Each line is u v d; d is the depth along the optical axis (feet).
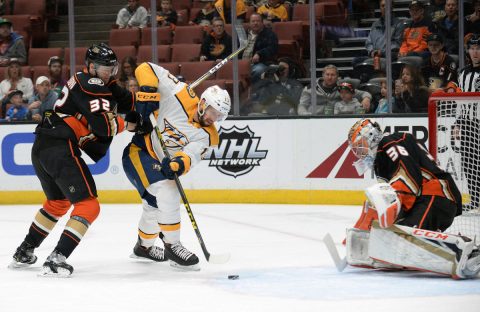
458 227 44.60
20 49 74.08
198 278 35.58
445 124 45.62
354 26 67.10
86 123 36.91
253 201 67.10
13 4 78.79
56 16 78.23
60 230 52.65
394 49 65.16
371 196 33.65
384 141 35.42
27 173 69.62
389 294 31.42
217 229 52.54
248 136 67.00
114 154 68.80
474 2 63.62
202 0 74.23
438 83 64.08
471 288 32.37
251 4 69.31
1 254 43.42
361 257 36.22
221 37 68.95
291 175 66.28
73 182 36.09
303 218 57.41
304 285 33.58
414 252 34.32
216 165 67.67
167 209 37.22
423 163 35.40
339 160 65.10
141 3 74.33
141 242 39.93
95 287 33.65
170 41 71.82
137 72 37.73
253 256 41.75
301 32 67.87
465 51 63.98
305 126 65.87
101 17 77.10
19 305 30.35
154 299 31.12
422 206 35.04
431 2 64.18
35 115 69.97
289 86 67.31
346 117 64.75
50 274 35.96
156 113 37.86
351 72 66.44
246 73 67.92
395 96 65.05
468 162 45.47
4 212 63.93
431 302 29.78
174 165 36.14
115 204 68.44
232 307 29.53
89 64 36.47
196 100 37.99
